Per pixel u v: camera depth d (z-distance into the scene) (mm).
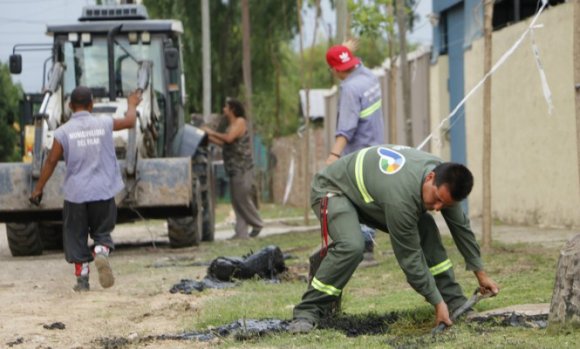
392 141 26938
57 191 21922
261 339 10523
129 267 19344
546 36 25516
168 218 24016
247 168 27562
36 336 11461
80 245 15742
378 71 44250
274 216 44438
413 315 11406
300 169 54281
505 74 28406
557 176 25297
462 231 10961
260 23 53031
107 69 25156
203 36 42781
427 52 35750
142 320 12578
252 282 15898
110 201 15742
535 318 10836
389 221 10352
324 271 10930
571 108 24297
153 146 24109
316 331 10711
